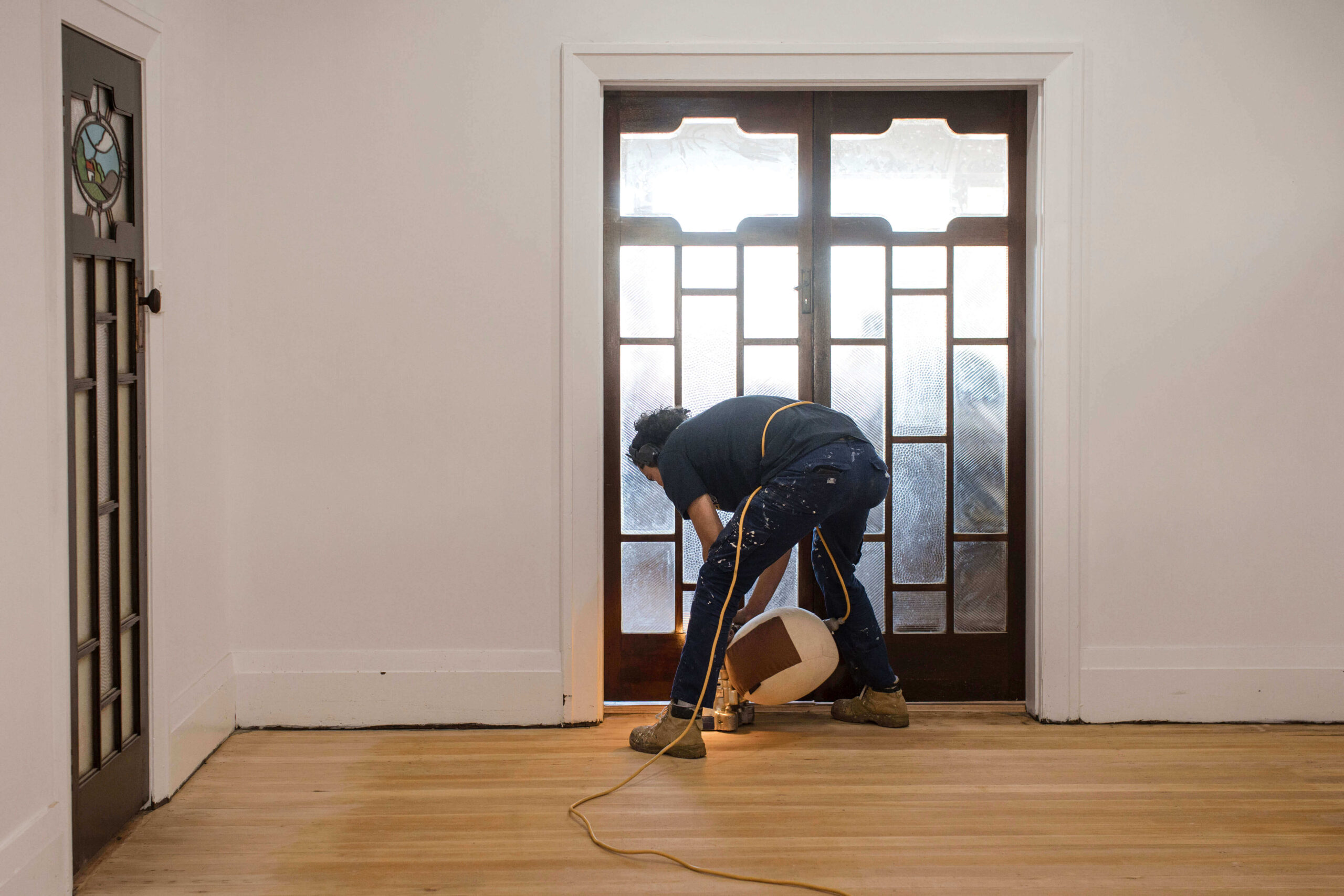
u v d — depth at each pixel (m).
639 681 3.21
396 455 2.98
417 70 2.93
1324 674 3.01
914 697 3.22
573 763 2.70
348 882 2.04
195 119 2.67
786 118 3.11
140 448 2.35
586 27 2.94
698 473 2.73
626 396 3.17
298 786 2.54
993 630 3.22
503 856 2.14
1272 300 2.97
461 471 2.99
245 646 2.99
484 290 2.96
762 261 3.15
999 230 3.13
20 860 1.82
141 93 2.37
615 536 3.18
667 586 3.20
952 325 3.16
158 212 2.41
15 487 1.83
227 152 2.91
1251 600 3.02
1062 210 2.96
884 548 3.21
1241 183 2.95
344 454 2.98
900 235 3.14
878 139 3.12
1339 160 2.94
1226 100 2.93
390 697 3.00
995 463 3.19
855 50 2.94
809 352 3.16
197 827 2.30
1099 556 3.02
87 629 2.15
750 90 3.06
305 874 2.07
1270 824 2.30
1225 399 2.98
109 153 2.24
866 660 2.95
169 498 2.52
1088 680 3.02
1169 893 1.98
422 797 2.46
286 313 2.95
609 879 2.04
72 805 2.04
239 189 2.93
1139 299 2.97
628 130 3.11
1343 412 2.98
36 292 1.91
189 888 2.01
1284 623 3.02
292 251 2.95
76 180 2.09
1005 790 2.50
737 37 2.95
